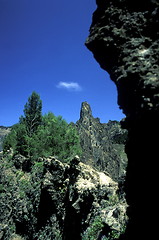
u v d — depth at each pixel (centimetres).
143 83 548
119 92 681
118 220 1234
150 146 594
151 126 575
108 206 1570
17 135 4431
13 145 4422
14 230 2611
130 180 682
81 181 1958
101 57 736
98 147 6481
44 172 2402
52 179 2216
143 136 627
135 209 659
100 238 1251
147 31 612
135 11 645
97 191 1761
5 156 4219
